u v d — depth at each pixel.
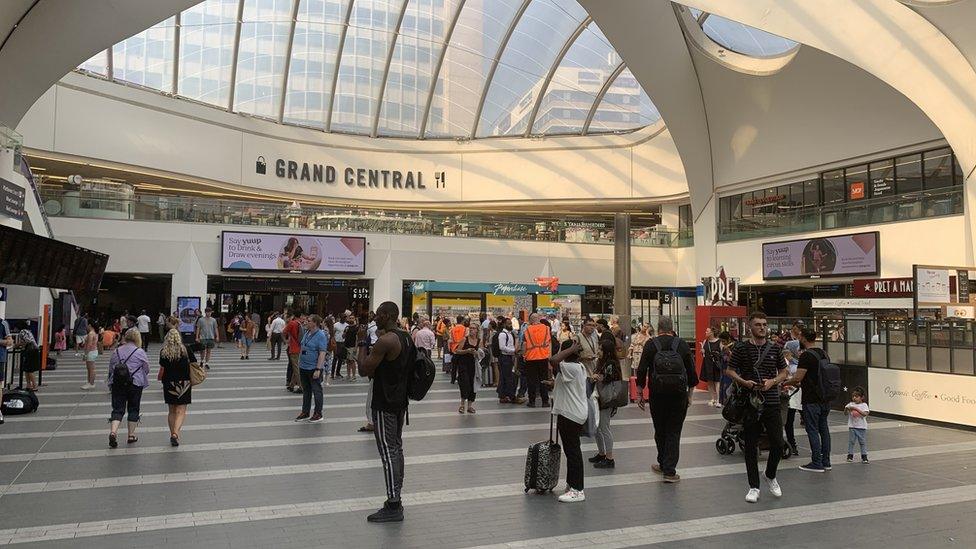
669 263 33.59
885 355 12.27
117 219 26.70
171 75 29.64
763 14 13.70
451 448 8.77
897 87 14.62
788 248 24.36
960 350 11.00
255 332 30.33
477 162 35.53
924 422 11.45
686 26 24.25
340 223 29.97
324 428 10.04
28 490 6.49
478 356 15.59
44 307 18.48
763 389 6.50
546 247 32.59
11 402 10.91
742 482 7.16
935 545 5.20
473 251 31.53
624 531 5.46
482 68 34.00
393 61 33.81
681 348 7.20
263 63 31.91
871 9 12.85
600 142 34.62
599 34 30.86
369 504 6.14
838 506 6.26
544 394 12.84
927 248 19.45
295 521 5.62
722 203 28.31
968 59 13.18
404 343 5.91
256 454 8.21
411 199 35.16
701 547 5.11
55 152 26.17
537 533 5.39
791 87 22.97
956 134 14.57
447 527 5.52
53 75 17.59
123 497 6.28
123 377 8.66
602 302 33.88
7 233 9.48
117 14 16.42
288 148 33.06
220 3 29.64
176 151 29.44
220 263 28.05
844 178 22.98
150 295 35.31
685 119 26.70
